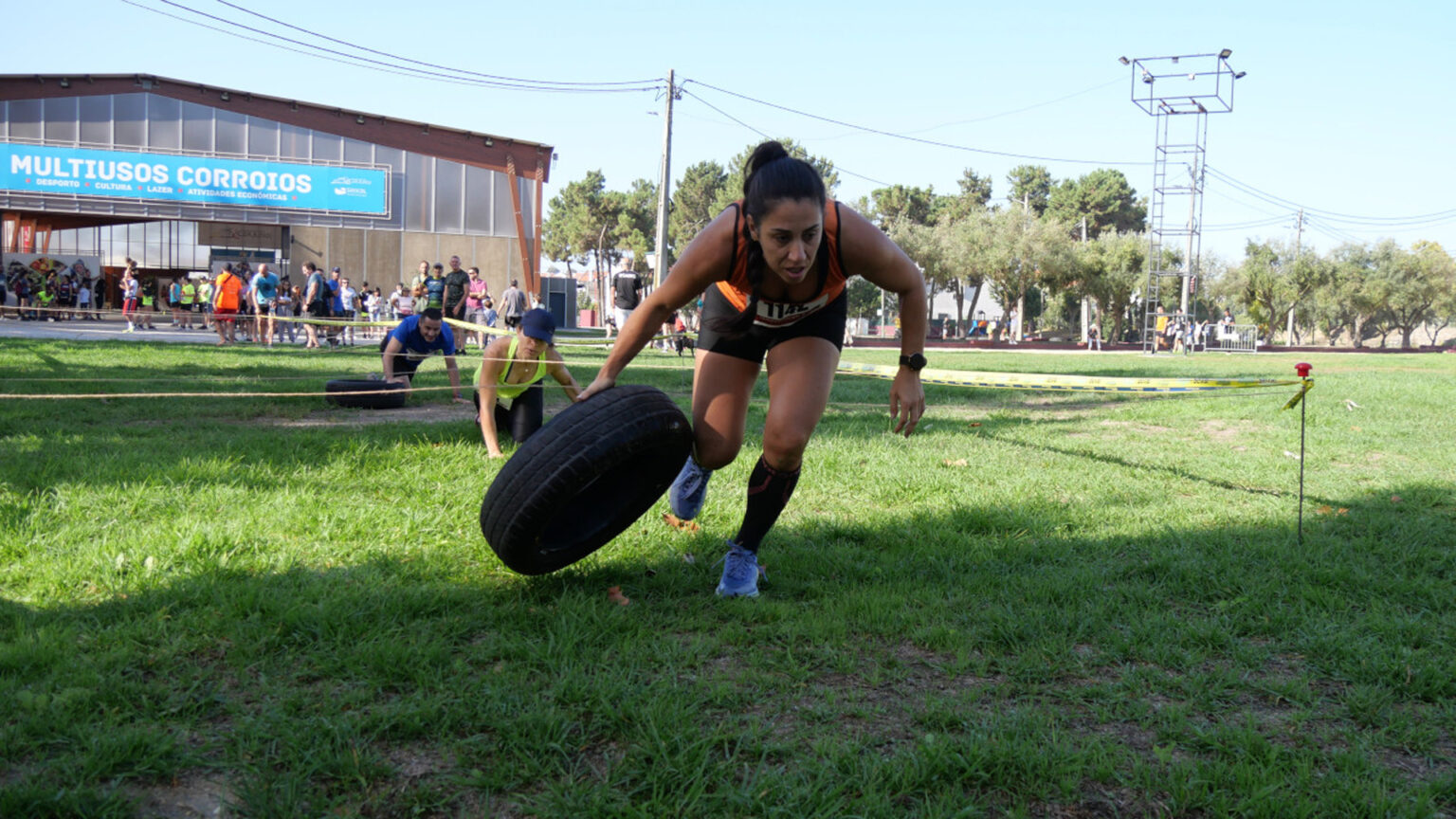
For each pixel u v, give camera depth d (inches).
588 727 101.8
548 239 3548.2
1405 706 112.0
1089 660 123.6
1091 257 2135.8
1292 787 93.0
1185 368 786.2
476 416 326.6
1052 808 90.4
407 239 1326.3
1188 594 151.4
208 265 1825.8
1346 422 356.2
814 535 181.8
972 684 116.4
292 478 206.4
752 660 119.6
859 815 86.6
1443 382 542.6
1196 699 112.3
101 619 124.9
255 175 1258.0
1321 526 192.7
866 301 2704.2
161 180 1230.3
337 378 425.7
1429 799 90.0
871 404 400.8
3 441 241.1
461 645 122.7
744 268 125.8
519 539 125.5
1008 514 195.8
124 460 211.9
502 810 87.5
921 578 154.7
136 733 94.7
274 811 84.4
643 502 141.9
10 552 148.9
